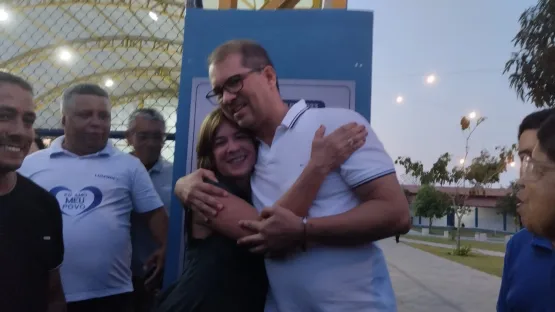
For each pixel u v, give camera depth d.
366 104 2.39
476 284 11.41
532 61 7.85
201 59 2.49
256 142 1.86
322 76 2.42
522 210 1.17
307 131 1.66
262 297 1.76
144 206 2.68
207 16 2.51
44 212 1.84
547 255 1.71
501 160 23.00
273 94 1.78
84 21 9.96
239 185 1.87
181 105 2.47
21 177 1.84
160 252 2.73
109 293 2.46
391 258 17.39
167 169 3.44
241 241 1.60
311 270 1.59
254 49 1.76
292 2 3.15
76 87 2.58
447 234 36.09
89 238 2.39
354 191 1.62
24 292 1.72
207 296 1.65
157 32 10.24
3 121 1.64
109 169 2.57
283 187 1.66
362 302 1.57
